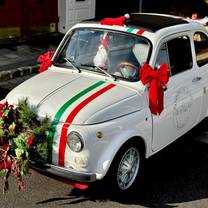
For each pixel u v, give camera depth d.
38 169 5.06
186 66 6.24
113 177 5.11
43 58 6.21
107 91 5.29
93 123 4.88
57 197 5.33
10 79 9.46
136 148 5.42
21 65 10.04
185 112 6.28
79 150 4.79
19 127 5.07
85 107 4.97
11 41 11.95
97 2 14.41
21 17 12.22
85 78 5.61
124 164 5.31
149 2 16.22
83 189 5.30
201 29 6.68
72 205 5.17
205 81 6.69
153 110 5.46
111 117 5.04
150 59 5.58
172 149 6.75
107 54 5.78
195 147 6.85
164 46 5.80
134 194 5.47
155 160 6.38
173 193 5.55
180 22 6.34
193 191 5.62
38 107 5.10
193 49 6.40
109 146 4.97
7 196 5.30
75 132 4.78
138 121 5.29
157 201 5.36
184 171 6.11
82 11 13.50
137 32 5.75
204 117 7.05
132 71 5.57
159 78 5.38
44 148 4.94
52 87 5.38
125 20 6.05
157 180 5.83
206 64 6.75
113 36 5.86
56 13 13.09
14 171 5.06
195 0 16.02
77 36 6.16
